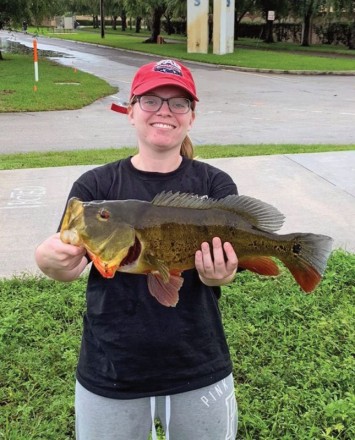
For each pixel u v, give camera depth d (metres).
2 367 3.40
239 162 7.95
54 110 13.98
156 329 1.93
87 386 1.99
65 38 48.25
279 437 2.86
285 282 4.46
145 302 1.93
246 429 2.90
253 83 19.95
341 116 13.50
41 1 24.83
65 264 1.72
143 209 1.69
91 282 1.99
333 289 4.39
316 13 38.75
